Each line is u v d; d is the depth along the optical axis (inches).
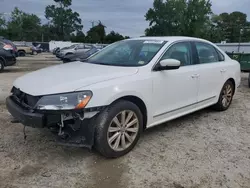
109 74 142.3
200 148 155.0
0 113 210.7
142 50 169.9
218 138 170.6
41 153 144.1
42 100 123.2
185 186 118.2
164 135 173.2
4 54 500.1
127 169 130.5
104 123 131.2
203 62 197.0
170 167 133.1
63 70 154.4
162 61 154.5
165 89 160.9
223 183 120.9
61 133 127.6
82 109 124.3
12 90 151.3
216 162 139.1
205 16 2529.5
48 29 3700.8
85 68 156.5
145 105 150.4
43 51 2108.8
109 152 136.0
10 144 153.9
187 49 185.0
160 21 2608.3
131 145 146.6
